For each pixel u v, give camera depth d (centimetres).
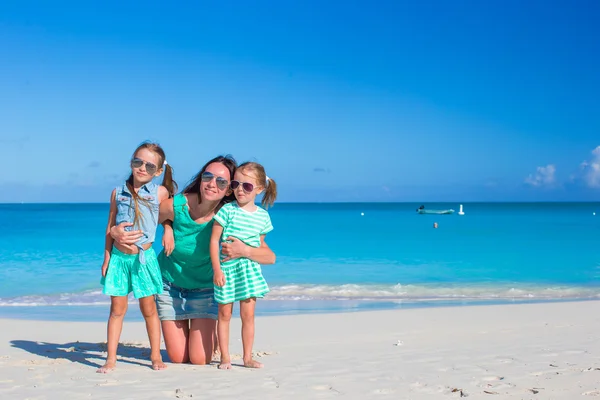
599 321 864
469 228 4225
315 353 602
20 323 828
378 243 2833
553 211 10625
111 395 396
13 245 2550
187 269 525
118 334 493
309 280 1535
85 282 1426
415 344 669
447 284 1463
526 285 1455
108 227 489
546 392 405
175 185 532
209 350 528
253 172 493
